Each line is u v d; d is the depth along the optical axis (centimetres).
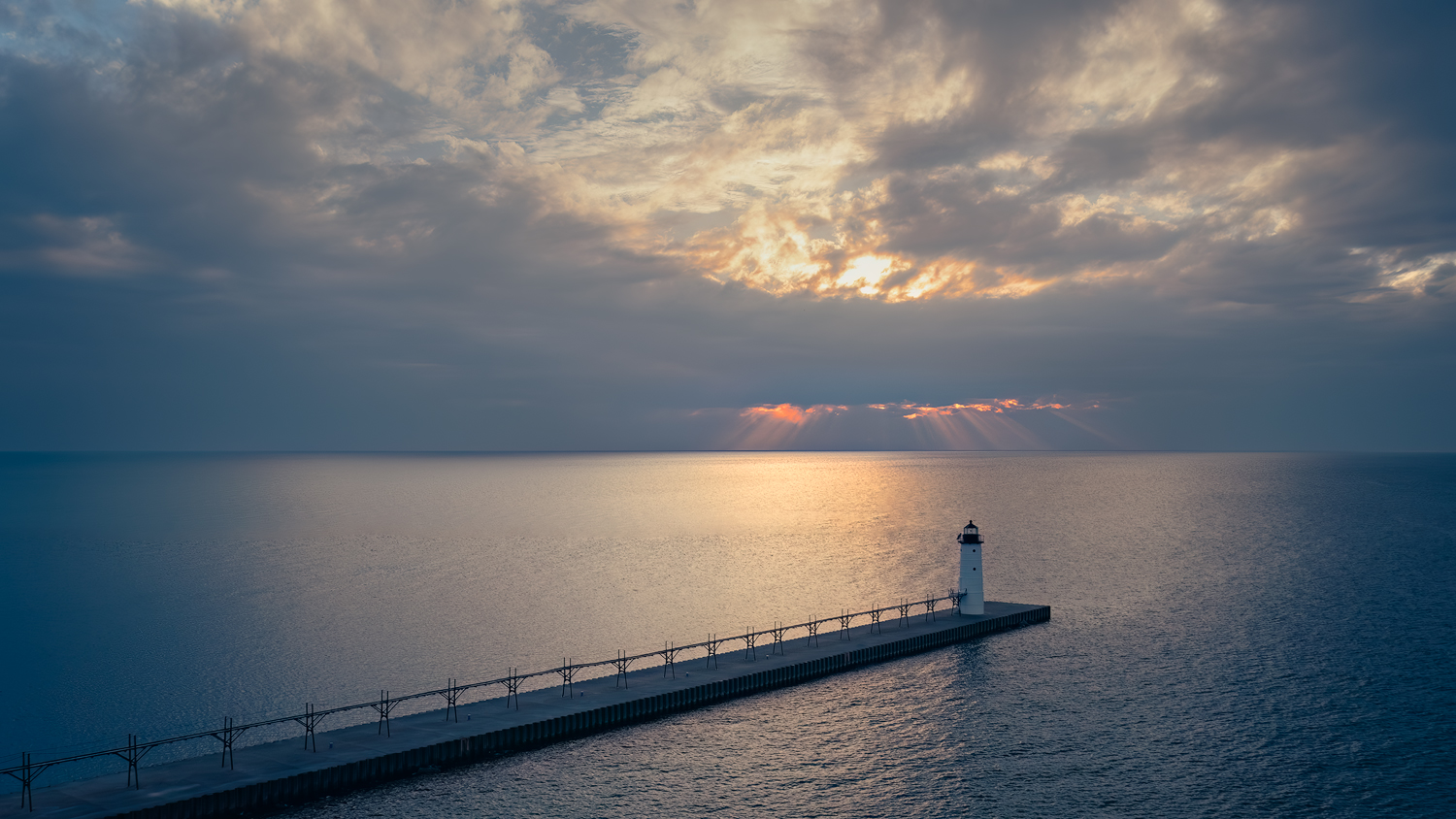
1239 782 4594
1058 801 4384
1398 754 4953
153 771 4000
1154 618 8525
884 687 6181
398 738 4544
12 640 7594
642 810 4197
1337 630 7975
